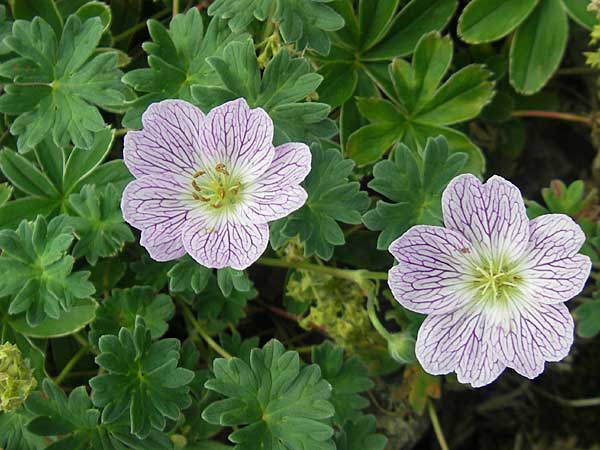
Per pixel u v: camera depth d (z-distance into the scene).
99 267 0.15
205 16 0.16
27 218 0.15
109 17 0.16
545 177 0.19
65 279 0.13
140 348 0.13
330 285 0.16
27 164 0.15
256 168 0.12
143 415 0.13
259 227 0.12
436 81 0.16
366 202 0.13
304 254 0.13
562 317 0.12
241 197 0.12
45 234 0.13
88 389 0.16
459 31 0.16
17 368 0.13
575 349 0.20
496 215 0.12
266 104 0.13
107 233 0.14
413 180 0.13
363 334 0.16
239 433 0.13
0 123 0.16
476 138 0.19
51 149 0.15
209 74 0.14
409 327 0.15
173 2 0.16
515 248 0.12
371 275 0.14
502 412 0.21
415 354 0.13
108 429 0.13
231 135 0.12
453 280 0.12
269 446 0.13
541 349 0.12
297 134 0.13
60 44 0.14
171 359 0.13
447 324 0.12
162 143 0.12
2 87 0.15
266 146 0.12
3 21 0.15
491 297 0.12
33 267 0.13
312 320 0.16
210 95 0.13
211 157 0.12
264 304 0.18
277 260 0.15
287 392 0.13
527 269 0.12
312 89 0.13
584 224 0.16
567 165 0.19
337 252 0.17
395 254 0.12
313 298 0.16
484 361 0.12
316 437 0.13
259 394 0.13
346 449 0.14
